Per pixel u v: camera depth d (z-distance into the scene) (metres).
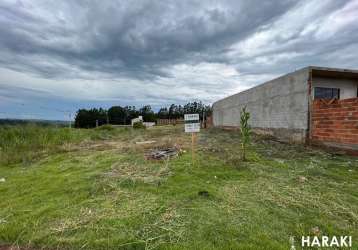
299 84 10.19
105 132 18.67
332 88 11.91
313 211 3.23
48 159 7.33
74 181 4.65
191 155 6.95
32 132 10.79
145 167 5.58
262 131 13.77
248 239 2.53
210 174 4.92
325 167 5.69
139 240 2.53
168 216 3.03
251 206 3.36
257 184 4.32
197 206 3.34
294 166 5.74
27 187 4.50
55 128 12.62
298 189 4.05
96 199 3.66
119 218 3.00
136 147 9.25
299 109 10.15
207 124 31.05
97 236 2.63
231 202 3.48
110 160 6.59
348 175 4.98
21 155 7.77
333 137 8.27
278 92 11.95
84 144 10.84
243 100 17.20
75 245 2.50
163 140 11.97
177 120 47.94
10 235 2.70
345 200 3.59
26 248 2.50
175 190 3.97
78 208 3.35
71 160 6.92
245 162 6.05
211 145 9.44
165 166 5.58
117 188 4.14
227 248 2.38
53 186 4.43
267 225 2.83
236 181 4.50
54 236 2.65
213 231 2.69
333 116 8.27
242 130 6.52
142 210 3.21
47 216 3.12
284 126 11.38
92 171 5.45
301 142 9.98
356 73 10.48
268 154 7.42
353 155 7.28
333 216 3.10
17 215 3.21
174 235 2.62
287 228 2.77
